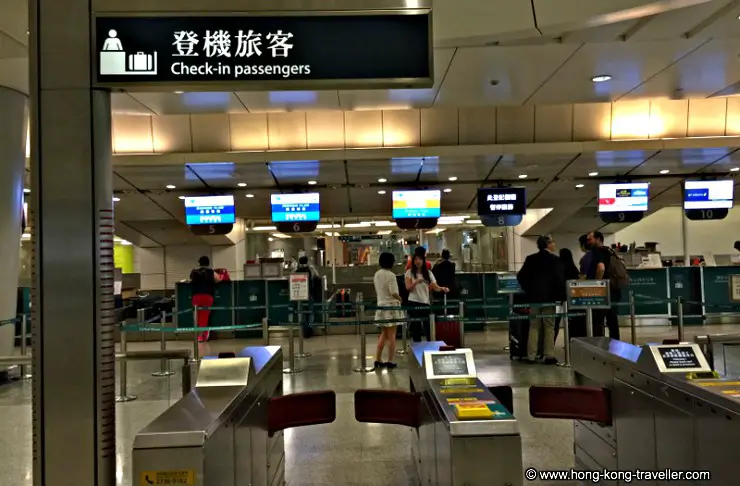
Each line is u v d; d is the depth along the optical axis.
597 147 9.69
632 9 4.77
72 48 2.45
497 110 9.43
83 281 2.39
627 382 3.31
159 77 2.49
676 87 7.43
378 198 13.73
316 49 2.58
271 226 21.16
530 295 8.07
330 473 4.16
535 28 5.07
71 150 2.41
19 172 7.90
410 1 2.62
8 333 7.93
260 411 3.23
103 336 2.41
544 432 4.88
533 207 16.03
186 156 9.61
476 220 19.48
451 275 10.40
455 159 9.98
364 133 9.69
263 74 2.55
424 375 3.12
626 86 7.34
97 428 2.37
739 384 2.62
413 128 9.64
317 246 21.00
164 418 2.29
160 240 19.50
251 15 2.55
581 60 6.38
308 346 10.37
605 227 20.16
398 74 2.60
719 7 5.08
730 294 6.55
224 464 2.39
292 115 9.45
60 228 2.40
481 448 2.21
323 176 11.07
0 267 7.77
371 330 12.29
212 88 2.53
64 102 2.43
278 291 12.50
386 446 4.70
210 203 11.84
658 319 12.15
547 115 9.51
